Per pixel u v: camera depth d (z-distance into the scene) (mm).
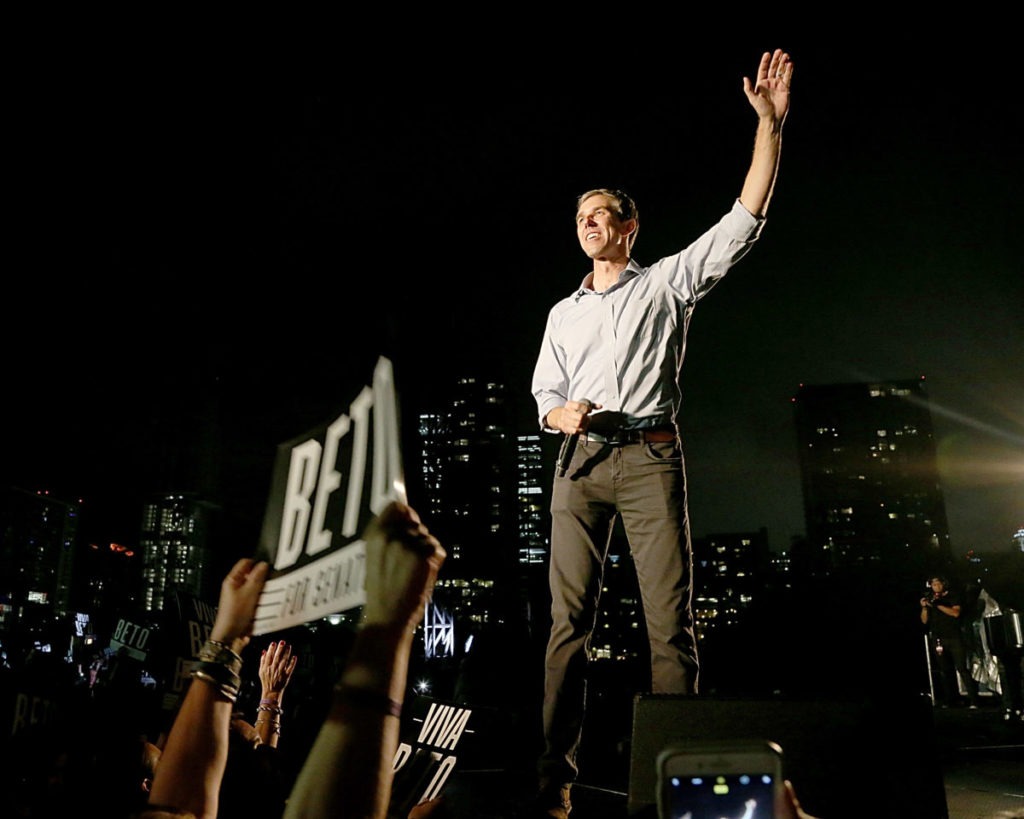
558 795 2688
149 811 1207
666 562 2857
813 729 1991
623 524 3006
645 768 2033
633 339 3096
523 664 11398
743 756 1002
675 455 2975
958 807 3188
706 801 993
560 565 3006
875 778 1926
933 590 9312
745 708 2039
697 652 2855
